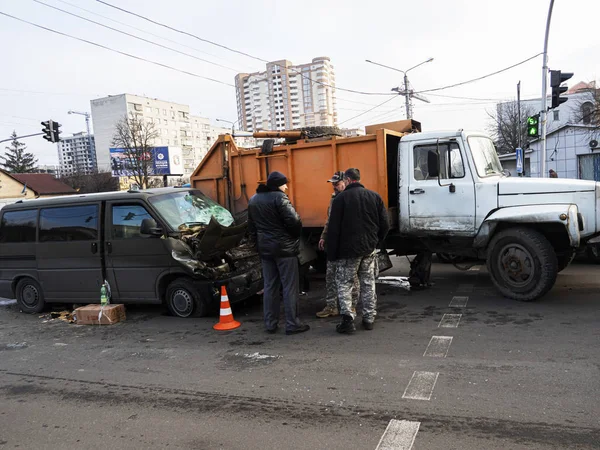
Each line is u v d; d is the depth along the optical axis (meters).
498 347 4.75
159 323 6.73
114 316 6.89
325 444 3.20
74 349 5.84
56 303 8.04
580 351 4.50
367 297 5.70
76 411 4.05
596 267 8.45
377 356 4.77
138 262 6.95
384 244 7.78
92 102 101.31
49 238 7.59
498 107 53.09
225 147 8.77
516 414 3.40
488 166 7.08
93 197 7.36
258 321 6.50
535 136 15.41
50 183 54.09
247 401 3.98
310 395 3.99
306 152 7.94
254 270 7.01
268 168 8.37
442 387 3.93
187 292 6.82
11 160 80.31
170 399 4.14
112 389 4.48
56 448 3.45
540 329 5.21
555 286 7.20
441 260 9.76
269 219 5.67
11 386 4.75
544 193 6.33
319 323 6.19
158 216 6.83
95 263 7.25
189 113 116.12
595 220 6.12
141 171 52.00
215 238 6.37
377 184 7.31
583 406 3.45
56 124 25.31
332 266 6.36
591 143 25.53
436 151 6.95
